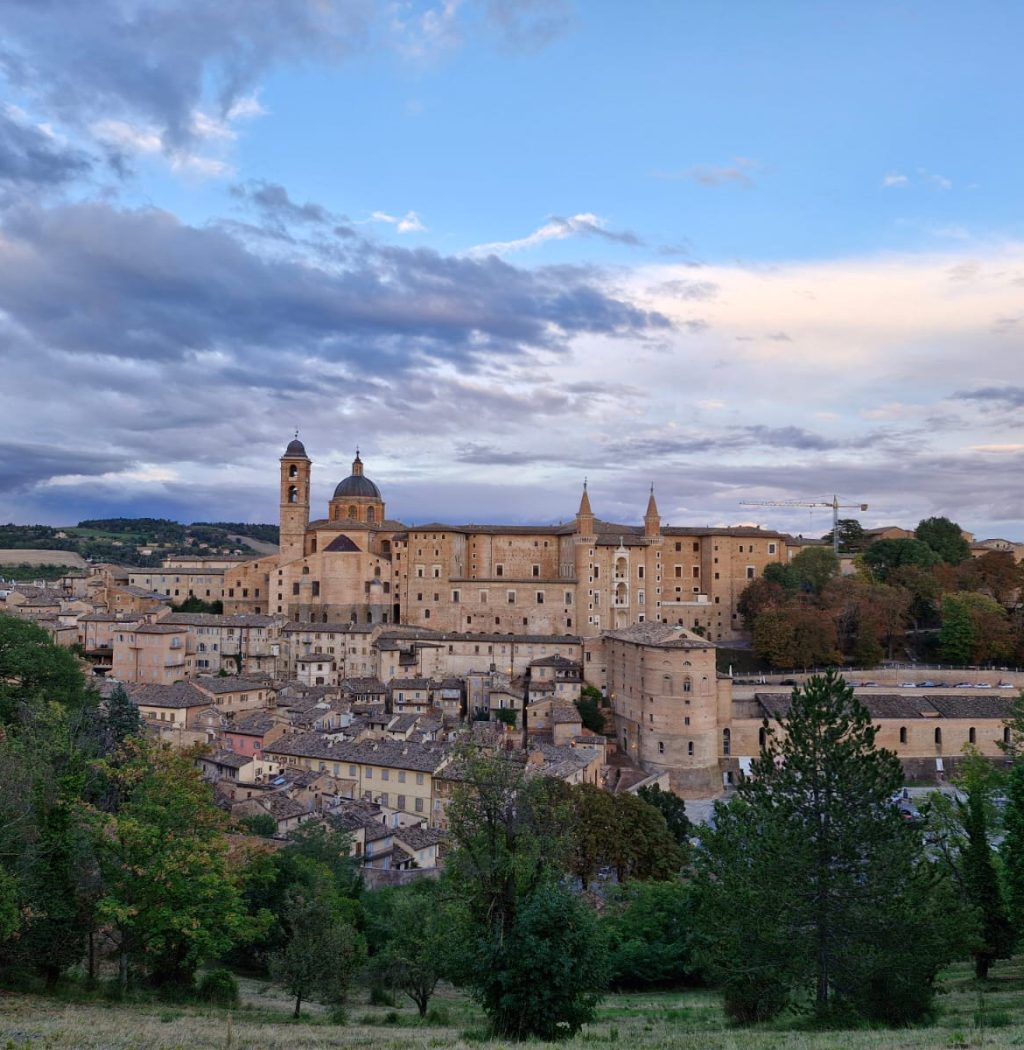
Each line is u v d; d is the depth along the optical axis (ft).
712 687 550.36
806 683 172.14
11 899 155.33
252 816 332.39
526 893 161.48
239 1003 200.34
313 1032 152.66
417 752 428.15
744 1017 171.32
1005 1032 131.03
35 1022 139.64
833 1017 152.97
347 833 321.52
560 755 466.70
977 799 222.69
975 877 213.05
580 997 153.89
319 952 198.29
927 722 561.43
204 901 185.16
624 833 342.64
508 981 145.69
